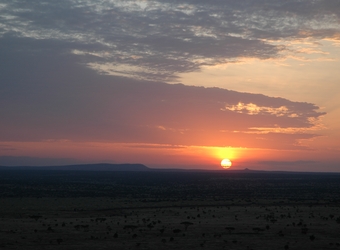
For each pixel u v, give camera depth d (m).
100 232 56.38
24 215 76.75
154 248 46.03
